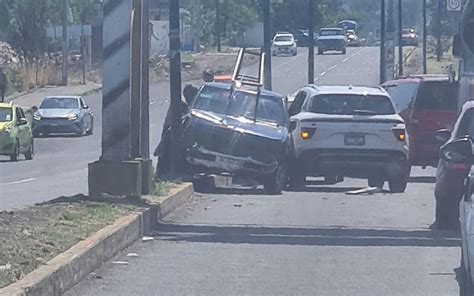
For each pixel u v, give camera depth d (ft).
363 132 68.03
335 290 34.65
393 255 41.91
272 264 39.45
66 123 140.77
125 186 51.13
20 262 32.12
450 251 42.98
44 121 140.77
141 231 45.21
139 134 53.88
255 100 71.10
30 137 109.81
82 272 34.94
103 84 51.62
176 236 45.93
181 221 51.37
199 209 57.21
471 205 28.99
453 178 47.37
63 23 201.46
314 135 68.08
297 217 54.19
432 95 81.05
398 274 37.73
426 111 80.59
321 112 68.95
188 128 68.64
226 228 48.91
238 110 70.38
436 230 49.03
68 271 33.01
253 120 69.97
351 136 68.13
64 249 35.35
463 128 48.57
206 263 39.32
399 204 62.03
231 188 73.05
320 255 41.70
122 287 34.35
